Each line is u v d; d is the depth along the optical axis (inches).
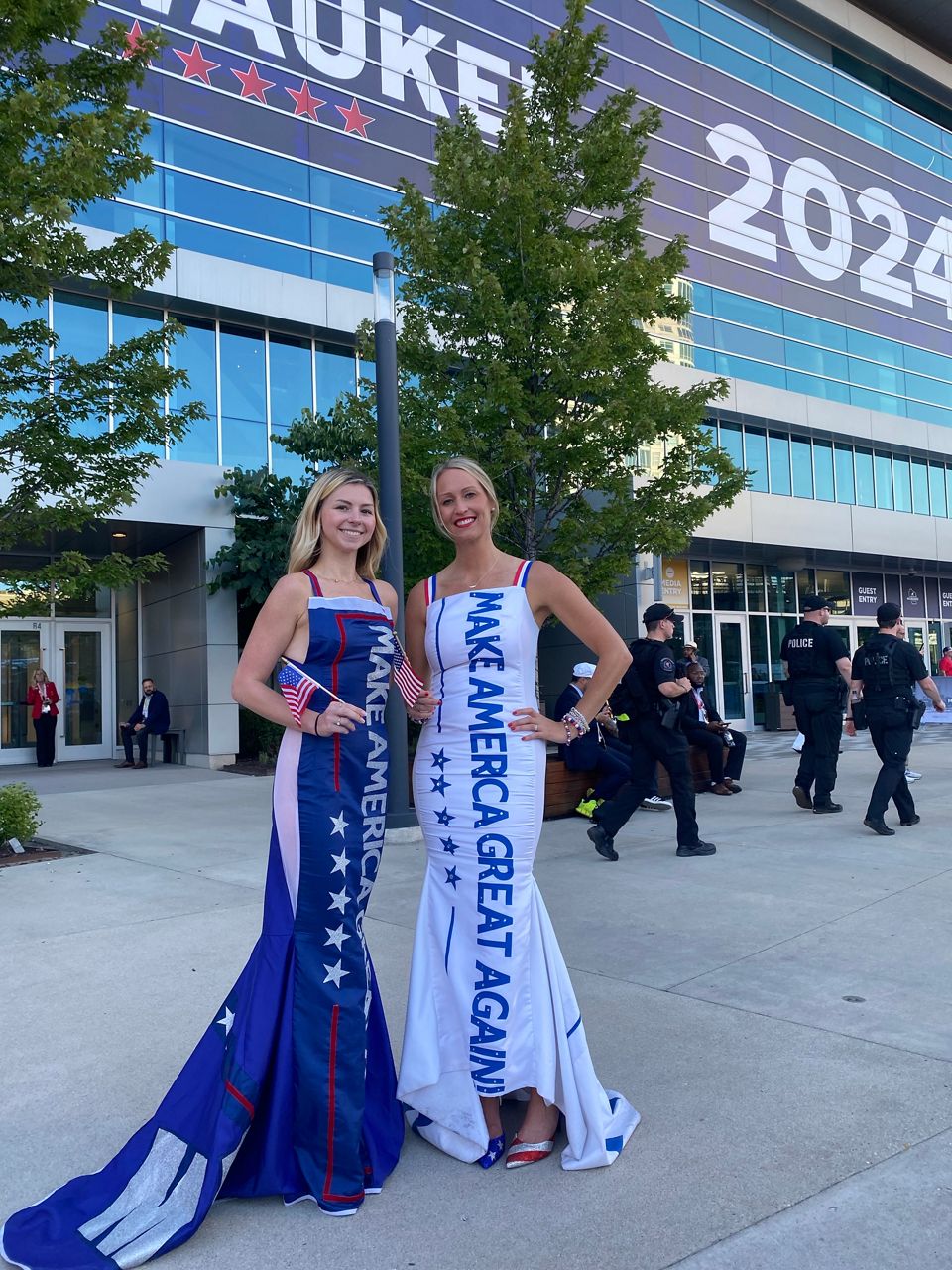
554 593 109.7
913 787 407.2
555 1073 106.7
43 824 344.5
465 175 348.8
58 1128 115.3
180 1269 87.9
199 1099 98.8
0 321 277.0
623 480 366.0
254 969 101.9
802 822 321.4
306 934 100.8
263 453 595.8
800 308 895.7
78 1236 90.7
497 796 107.5
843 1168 101.7
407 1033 111.0
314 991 99.7
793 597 855.1
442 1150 110.1
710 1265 85.9
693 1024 144.1
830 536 806.5
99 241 525.3
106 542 612.4
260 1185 99.0
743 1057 131.6
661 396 358.6
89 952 188.1
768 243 873.5
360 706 103.5
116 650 706.2
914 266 1019.3
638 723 267.0
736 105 866.1
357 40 645.3
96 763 657.0
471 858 108.6
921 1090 119.7
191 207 576.4
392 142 658.2
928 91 1080.8
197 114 581.0
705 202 828.0
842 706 339.3
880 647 295.7
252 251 596.7
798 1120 112.7
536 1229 92.8
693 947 183.8
